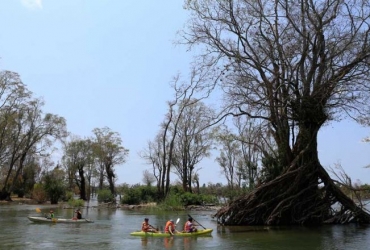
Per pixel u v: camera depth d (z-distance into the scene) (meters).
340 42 27.03
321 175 27.83
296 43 27.30
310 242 19.66
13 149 65.75
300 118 27.77
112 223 30.30
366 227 26.02
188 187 67.12
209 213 42.69
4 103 62.69
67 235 22.56
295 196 26.69
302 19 26.73
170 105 56.09
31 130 66.50
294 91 27.66
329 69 27.66
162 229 26.64
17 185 76.50
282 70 27.59
